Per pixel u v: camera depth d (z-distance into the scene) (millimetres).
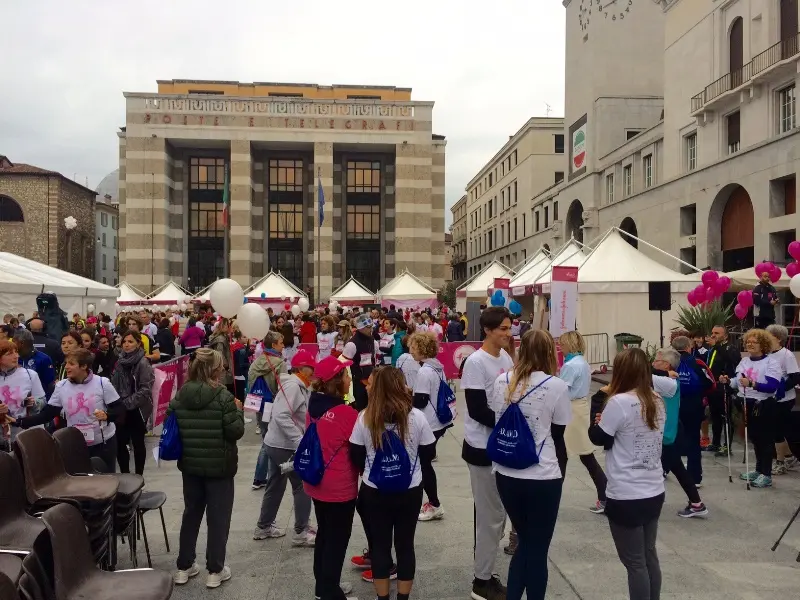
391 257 53750
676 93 29469
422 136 50562
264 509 5703
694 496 6133
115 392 5949
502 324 4418
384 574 4102
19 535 4160
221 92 52969
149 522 6316
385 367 4188
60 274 19266
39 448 4648
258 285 30359
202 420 4730
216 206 51938
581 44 40000
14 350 5973
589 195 38500
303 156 53156
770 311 12039
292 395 5590
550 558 5207
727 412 8109
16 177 47062
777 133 22625
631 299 17438
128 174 48094
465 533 5832
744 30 24359
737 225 24922
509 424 3832
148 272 48031
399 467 3984
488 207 72750
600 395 4398
